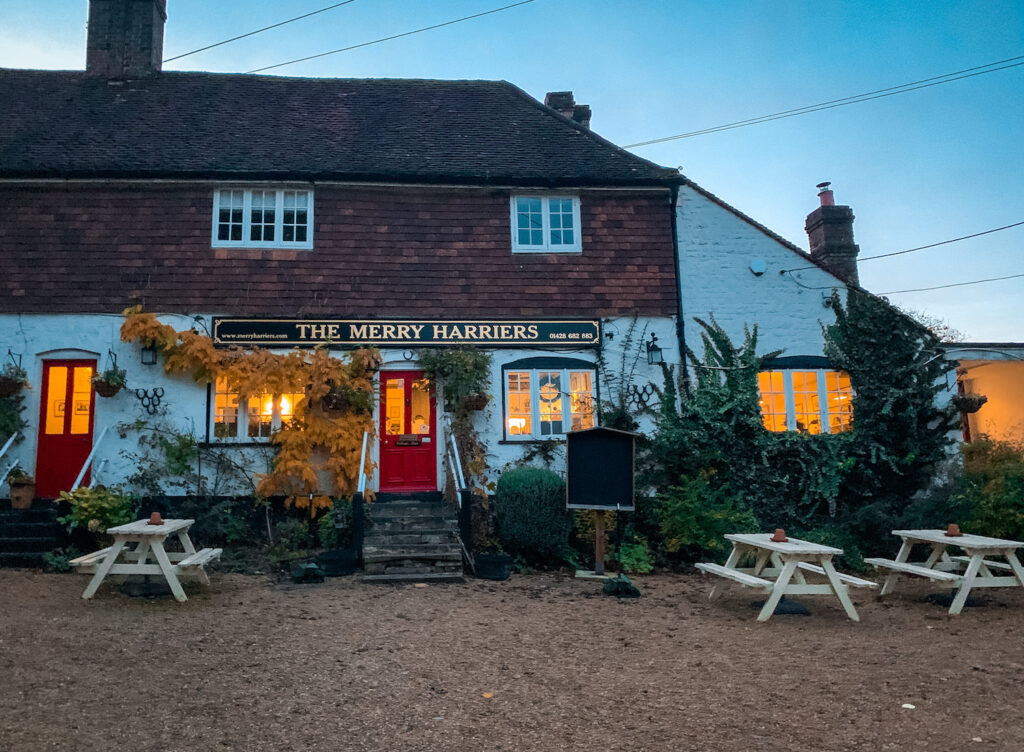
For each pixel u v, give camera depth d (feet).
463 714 16.49
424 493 40.91
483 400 41.14
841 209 53.78
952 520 39.37
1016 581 27.84
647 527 40.68
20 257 40.96
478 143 48.21
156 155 43.16
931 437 43.70
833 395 44.70
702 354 44.34
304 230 43.29
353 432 40.73
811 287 45.65
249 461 40.37
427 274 43.42
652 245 45.47
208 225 42.32
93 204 41.88
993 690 18.10
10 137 44.01
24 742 14.46
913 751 14.40
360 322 42.16
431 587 31.81
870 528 40.83
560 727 15.74
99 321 40.73
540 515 37.01
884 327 44.93
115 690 17.65
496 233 44.52
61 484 39.81
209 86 51.85
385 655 21.13
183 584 30.94
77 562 26.89
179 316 41.14
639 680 19.06
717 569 28.81
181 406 40.57
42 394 40.47
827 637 23.86
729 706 17.01
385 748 14.58
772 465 43.14
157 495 39.14
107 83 50.78
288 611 26.55
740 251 45.83
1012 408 54.95
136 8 52.85
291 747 14.58
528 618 26.37
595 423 43.01
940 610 28.32
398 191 44.21
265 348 41.45
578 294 44.29
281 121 48.65
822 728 15.61
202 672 19.22
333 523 37.78
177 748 14.44
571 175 44.86
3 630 22.58
